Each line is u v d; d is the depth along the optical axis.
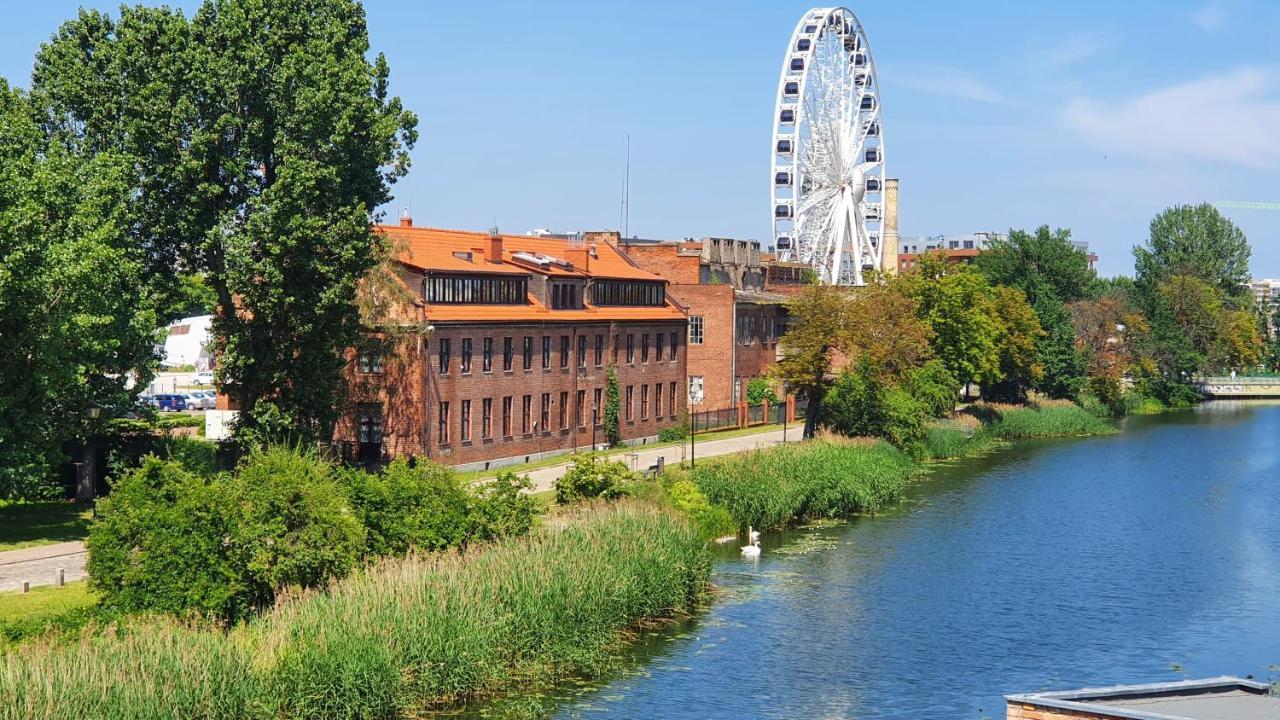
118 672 33.44
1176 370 174.50
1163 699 27.88
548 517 58.50
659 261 115.50
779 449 80.75
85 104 64.38
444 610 41.47
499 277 81.88
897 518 76.50
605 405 93.31
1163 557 66.19
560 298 88.69
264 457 45.22
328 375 66.25
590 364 91.25
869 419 97.06
